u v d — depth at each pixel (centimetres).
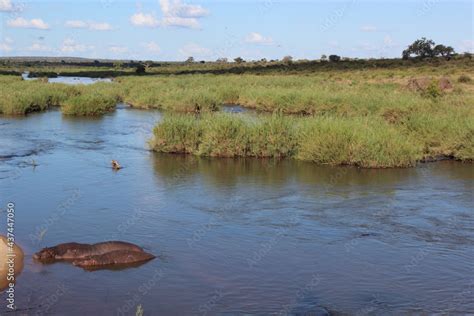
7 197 1355
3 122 2792
